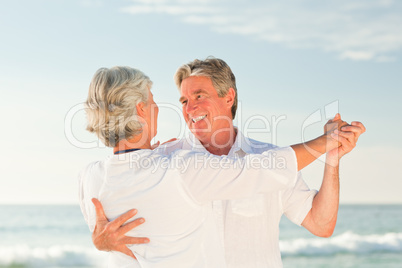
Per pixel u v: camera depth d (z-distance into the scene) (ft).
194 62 7.84
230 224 6.57
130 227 5.30
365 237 51.08
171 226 5.26
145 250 5.28
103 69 5.68
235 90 7.95
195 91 7.61
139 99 5.58
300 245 48.44
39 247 50.08
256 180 5.33
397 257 47.21
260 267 6.56
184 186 5.32
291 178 5.45
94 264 46.29
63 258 45.62
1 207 84.23
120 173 5.48
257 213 6.61
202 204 5.46
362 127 5.95
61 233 59.67
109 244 5.37
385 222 70.69
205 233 5.45
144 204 5.33
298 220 6.96
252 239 6.59
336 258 47.65
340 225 69.46
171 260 5.19
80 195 6.09
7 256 45.55
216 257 5.45
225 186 5.32
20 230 61.82
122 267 5.43
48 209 80.89
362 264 45.34
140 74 5.71
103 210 5.52
